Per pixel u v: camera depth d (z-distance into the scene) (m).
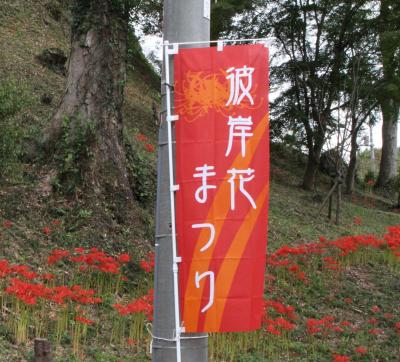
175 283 4.20
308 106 18.11
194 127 4.24
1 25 16.53
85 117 9.36
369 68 17.08
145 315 6.64
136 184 10.23
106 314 7.03
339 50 17.36
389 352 8.28
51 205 8.69
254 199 4.20
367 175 26.25
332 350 7.92
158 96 20.33
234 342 7.16
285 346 7.68
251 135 4.21
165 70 4.36
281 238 12.80
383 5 16.55
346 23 17.00
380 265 12.38
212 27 16.70
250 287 4.18
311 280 10.47
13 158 7.90
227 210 4.19
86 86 9.52
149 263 7.97
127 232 9.09
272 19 17.52
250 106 4.21
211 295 4.18
